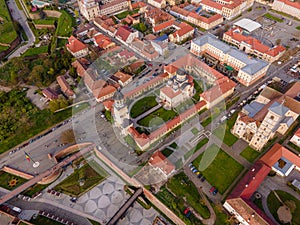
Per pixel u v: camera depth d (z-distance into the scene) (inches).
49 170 4975.4
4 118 5974.4
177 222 4315.9
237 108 5935.0
